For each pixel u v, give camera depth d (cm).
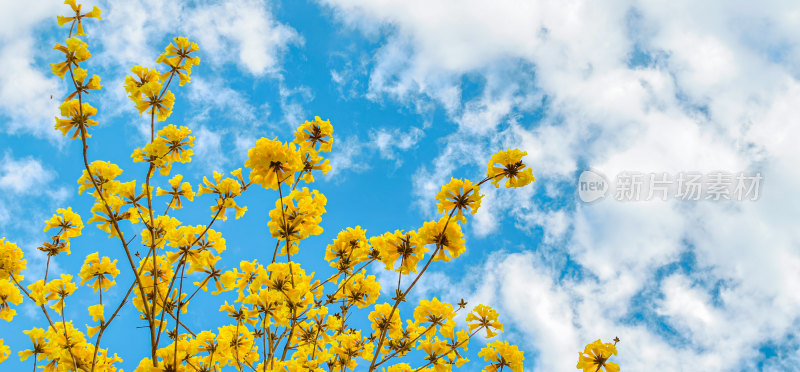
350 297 429
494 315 401
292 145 299
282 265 338
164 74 340
